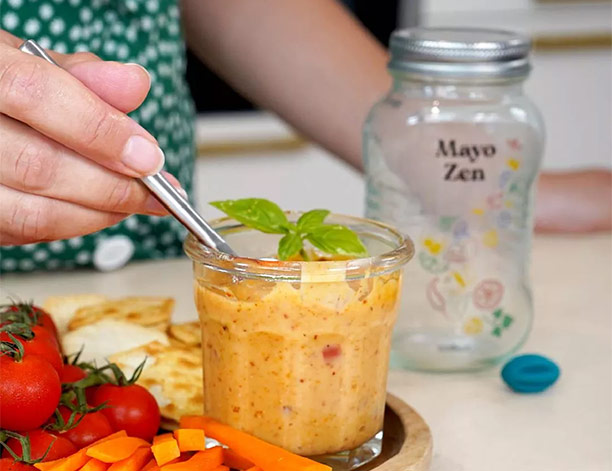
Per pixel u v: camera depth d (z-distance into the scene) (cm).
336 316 71
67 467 68
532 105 98
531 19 276
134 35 139
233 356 73
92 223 78
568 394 93
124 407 76
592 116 289
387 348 76
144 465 71
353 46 147
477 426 86
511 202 96
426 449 75
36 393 69
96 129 68
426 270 96
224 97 259
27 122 69
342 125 145
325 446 74
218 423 75
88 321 97
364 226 81
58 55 76
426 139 94
